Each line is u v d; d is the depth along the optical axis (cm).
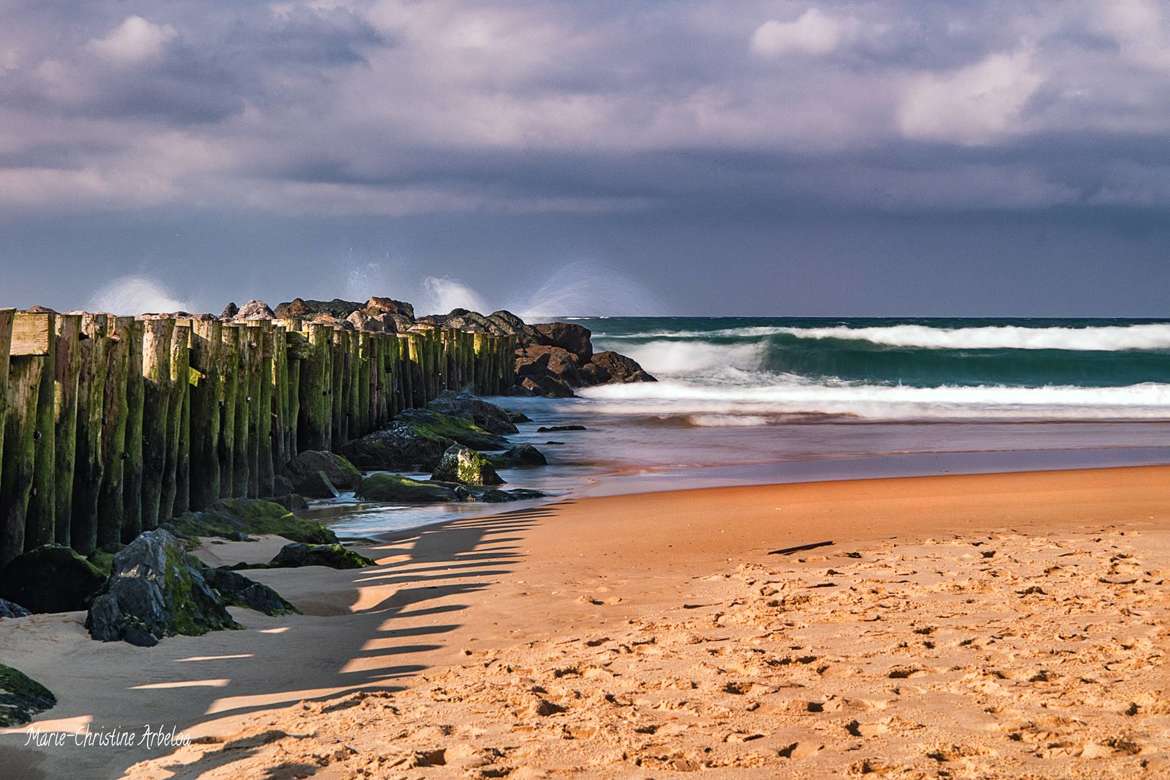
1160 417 3012
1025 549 1035
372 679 677
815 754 463
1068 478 1744
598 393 4066
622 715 541
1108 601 755
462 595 930
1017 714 498
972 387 3862
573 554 1132
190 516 1259
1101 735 455
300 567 1055
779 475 1903
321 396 1992
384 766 480
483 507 1569
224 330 1510
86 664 679
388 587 966
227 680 665
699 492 1647
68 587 881
